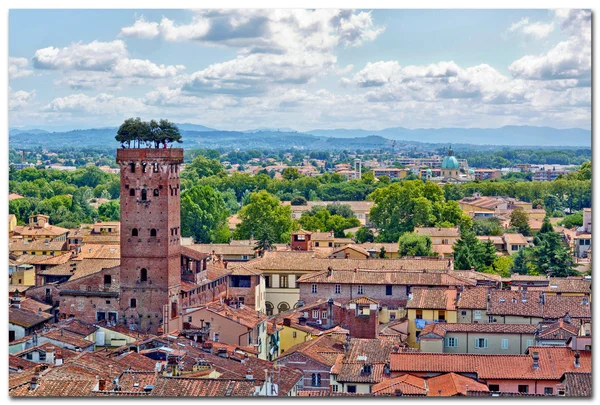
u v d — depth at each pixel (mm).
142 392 145625
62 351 185500
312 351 187250
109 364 164875
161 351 178125
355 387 173000
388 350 185750
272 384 154000
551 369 167375
